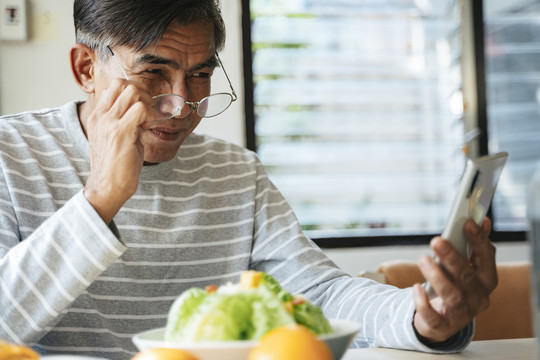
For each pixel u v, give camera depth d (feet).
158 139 4.15
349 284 4.27
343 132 9.53
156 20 3.95
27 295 3.13
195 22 4.07
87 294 4.20
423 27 9.72
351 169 9.56
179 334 2.21
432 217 9.75
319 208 9.48
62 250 3.12
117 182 3.26
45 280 3.12
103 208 3.23
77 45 4.32
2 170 4.24
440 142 9.79
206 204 4.76
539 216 2.02
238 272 4.72
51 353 4.13
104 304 4.29
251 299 2.15
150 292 4.45
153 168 4.57
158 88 4.12
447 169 9.80
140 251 4.44
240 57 8.92
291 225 4.95
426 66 9.74
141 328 4.38
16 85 8.25
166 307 4.49
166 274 4.52
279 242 4.81
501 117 9.92
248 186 4.97
